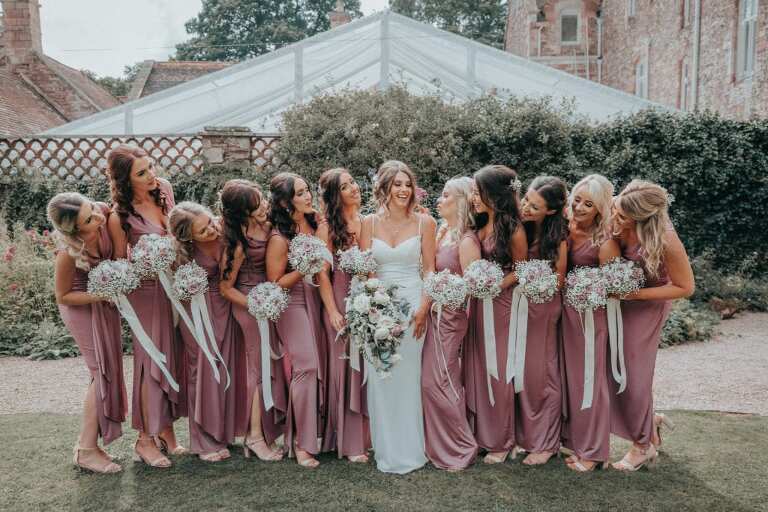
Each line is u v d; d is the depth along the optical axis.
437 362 3.66
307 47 12.20
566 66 21.38
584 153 10.92
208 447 3.76
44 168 11.32
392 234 3.80
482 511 3.06
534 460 3.68
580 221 3.55
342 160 10.07
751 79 12.27
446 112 10.68
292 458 3.79
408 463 3.58
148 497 3.24
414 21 12.14
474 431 3.81
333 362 3.80
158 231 3.63
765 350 7.04
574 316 3.61
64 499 3.23
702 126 10.92
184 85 11.97
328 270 3.82
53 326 7.20
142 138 10.98
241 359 3.89
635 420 3.58
